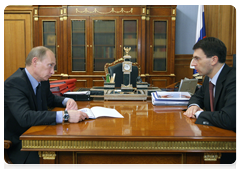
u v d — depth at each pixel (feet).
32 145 3.48
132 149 3.45
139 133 3.62
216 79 4.77
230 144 3.44
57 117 4.16
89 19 15.71
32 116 4.03
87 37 15.84
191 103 5.34
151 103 6.49
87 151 3.62
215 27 14.82
